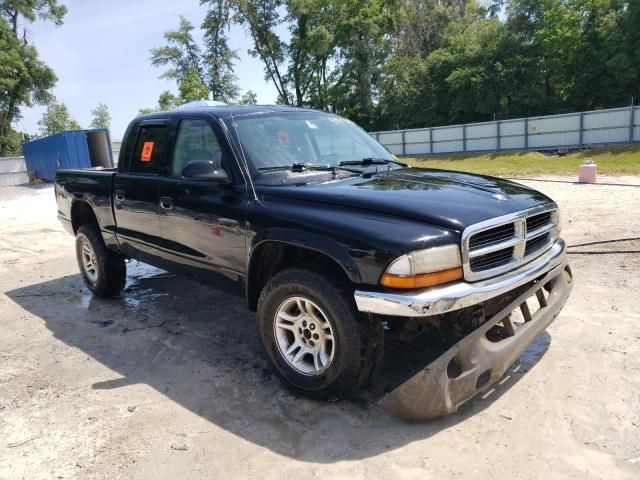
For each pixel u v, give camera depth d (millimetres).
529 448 2756
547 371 3541
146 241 4566
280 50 49531
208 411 3264
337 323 2951
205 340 4395
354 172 3834
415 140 35312
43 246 9016
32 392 3621
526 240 3160
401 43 49938
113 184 4855
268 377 3680
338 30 45750
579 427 2916
